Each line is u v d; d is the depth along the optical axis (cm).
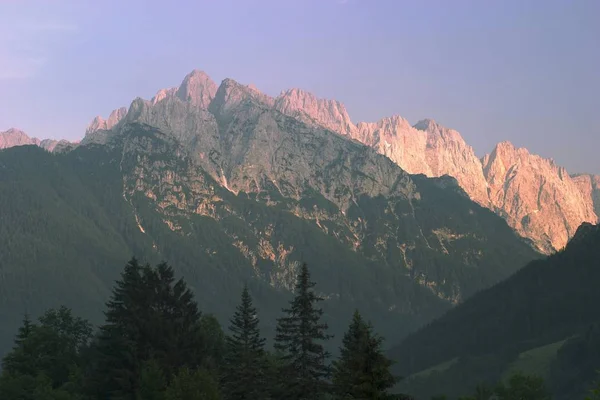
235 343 14312
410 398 8112
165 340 14712
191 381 12300
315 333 11506
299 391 11238
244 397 12800
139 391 13250
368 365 8181
